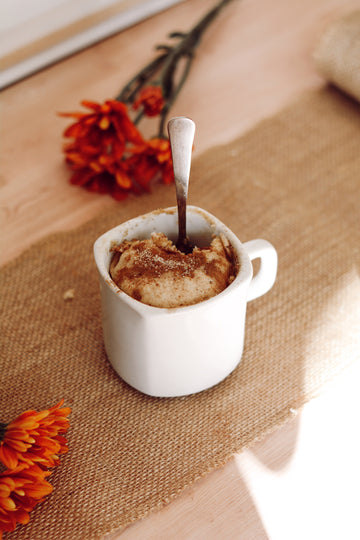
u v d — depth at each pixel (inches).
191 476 18.9
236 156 28.0
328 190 26.8
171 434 19.8
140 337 18.4
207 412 20.2
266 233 25.1
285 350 21.7
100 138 25.3
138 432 19.8
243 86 31.3
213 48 33.7
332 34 29.7
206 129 29.2
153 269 18.6
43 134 28.8
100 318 22.5
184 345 18.6
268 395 20.6
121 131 24.8
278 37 34.6
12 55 30.7
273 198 26.4
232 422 20.0
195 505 18.6
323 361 21.4
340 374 21.1
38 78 31.4
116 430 19.8
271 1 37.5
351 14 30.2
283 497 18.8
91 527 18.0
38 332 22.0
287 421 20.1
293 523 18.3
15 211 25.8
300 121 29.6
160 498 18.5
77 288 23.2
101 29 33.7
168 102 27.9
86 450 19.4
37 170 27.3
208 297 18.4
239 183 26.9
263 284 20.6
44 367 21.2
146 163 25.2
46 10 30.9
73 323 22.3
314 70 32.6
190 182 26.8
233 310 18.5
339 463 19.4
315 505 18.6
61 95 30.6
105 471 19.1
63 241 24.5
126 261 18.9
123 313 18.2
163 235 19.6
